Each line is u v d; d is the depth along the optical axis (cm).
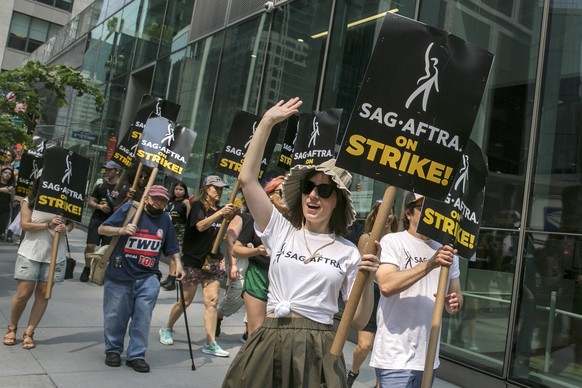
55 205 516
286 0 1003
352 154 248
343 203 267
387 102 252
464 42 255
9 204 1253
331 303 254
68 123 2175
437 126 253
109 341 505
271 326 249
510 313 553
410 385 300
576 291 505
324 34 892
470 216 335
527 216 561
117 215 512
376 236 239
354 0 848
